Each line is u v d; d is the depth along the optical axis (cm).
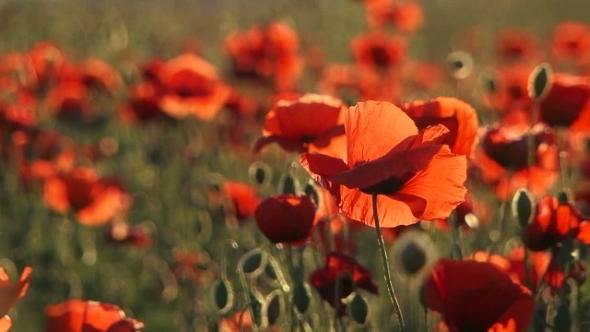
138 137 1166
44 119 1134
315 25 1984
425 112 398
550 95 523
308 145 475
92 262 870
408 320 469
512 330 318
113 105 1215
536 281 455
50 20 1531
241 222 651
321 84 1174
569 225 416
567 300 459
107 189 791
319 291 427
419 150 317
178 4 2094
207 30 1919
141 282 848
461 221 500
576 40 1298
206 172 994
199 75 902
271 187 897
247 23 1906
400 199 341
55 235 905
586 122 528
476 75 1418
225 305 488
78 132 1181
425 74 1298
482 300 315
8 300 331
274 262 458
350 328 502
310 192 475
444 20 2502
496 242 536
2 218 934
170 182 1042
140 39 1503
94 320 382
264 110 1033
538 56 1592
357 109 339
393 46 1138
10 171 959
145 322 764
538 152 535
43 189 895
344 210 347
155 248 888
